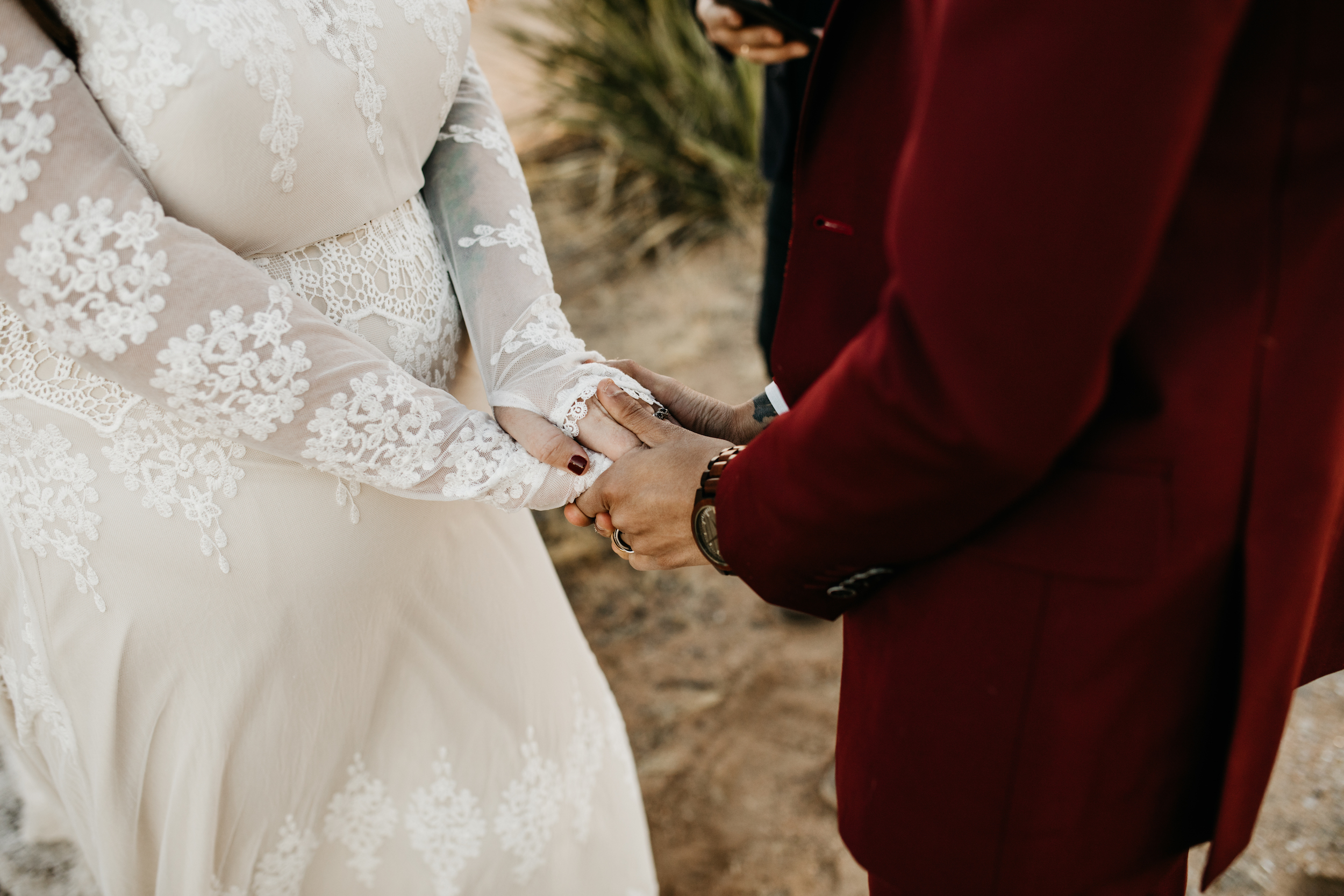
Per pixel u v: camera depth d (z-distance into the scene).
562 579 2.49
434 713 1.32
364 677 1.22
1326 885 1.56
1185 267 0.70
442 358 1.20
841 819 0.99
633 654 2.28
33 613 1.11
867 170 0.86
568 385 1.12
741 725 2.09
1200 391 0.71
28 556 1.08
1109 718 0.79
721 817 1.91
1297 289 0.70
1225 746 0.86
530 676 1.41
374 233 1.10
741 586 2.43
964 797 0.85
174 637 1.09
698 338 3.22
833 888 1.78
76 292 0.85
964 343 0.63
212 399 0.91
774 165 1.98
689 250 3.67
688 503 0.99
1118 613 0.76
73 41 0.85
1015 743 0.81
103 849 1.23
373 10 1.02
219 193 0.91
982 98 0.61
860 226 0.88
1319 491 0.76
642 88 3.87
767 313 2.12
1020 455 0.66
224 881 1.23
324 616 1.14
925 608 0.84
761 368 3.06
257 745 1.16
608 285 3.53
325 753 1.22
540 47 4.07
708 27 1.80
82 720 1.16
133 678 1.11
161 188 0.90
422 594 1.24
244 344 0.90
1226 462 0.73
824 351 0.93
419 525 1.19
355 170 1.02
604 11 3.96
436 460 1.04
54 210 0.83
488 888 1.42
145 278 0.86
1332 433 0.75
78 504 1.03
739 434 1.19
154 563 1.05
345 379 0.97
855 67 0.85
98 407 0.99
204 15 0.85
